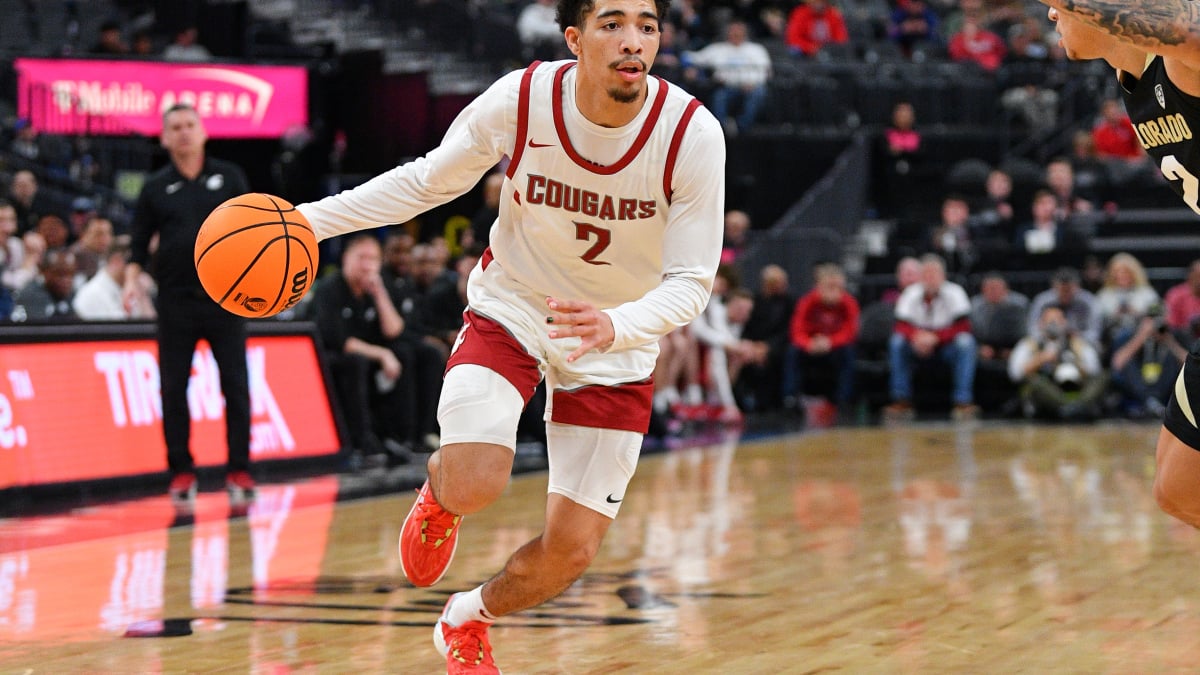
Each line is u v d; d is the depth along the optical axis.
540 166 5.18
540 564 5.37
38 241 14.48
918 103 25.52
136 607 7.44
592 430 5.33
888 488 12.51
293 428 13.74
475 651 5.55
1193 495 5.07
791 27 26.17
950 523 10.46
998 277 20.14
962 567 8.65
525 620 7.11
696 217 5.12
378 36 27.52
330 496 11.96
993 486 12.61
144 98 22.22
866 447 16.05
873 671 6.07
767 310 20.39
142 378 12.73
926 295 19.84
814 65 25.25
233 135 23.17
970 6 28.16
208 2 25.97
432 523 5.34
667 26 24.45
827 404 21.20
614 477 5.38
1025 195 23.22
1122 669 6.11
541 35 24.77
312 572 8.45
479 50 25.81
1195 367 5.02
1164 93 4.88
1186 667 6.14
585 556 5.39
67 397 12.06
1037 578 8.28
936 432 17.70
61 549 9.31
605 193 5.17
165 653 6.40
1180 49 4.34
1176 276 22.12
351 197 5.36
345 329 14.26
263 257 5.12
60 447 11.90
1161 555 9.04
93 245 14.80
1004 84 26.03
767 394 20.23
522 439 16.06
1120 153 24.28
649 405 5.45
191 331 11.55
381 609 7.36
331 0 28.25
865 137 24.12
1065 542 9.59
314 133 24.62
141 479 12.45
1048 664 6.20
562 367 5.35
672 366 18.23
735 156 23.64
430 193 5.36
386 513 10.98
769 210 24.02
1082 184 23.86
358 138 25.91
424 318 15.48
